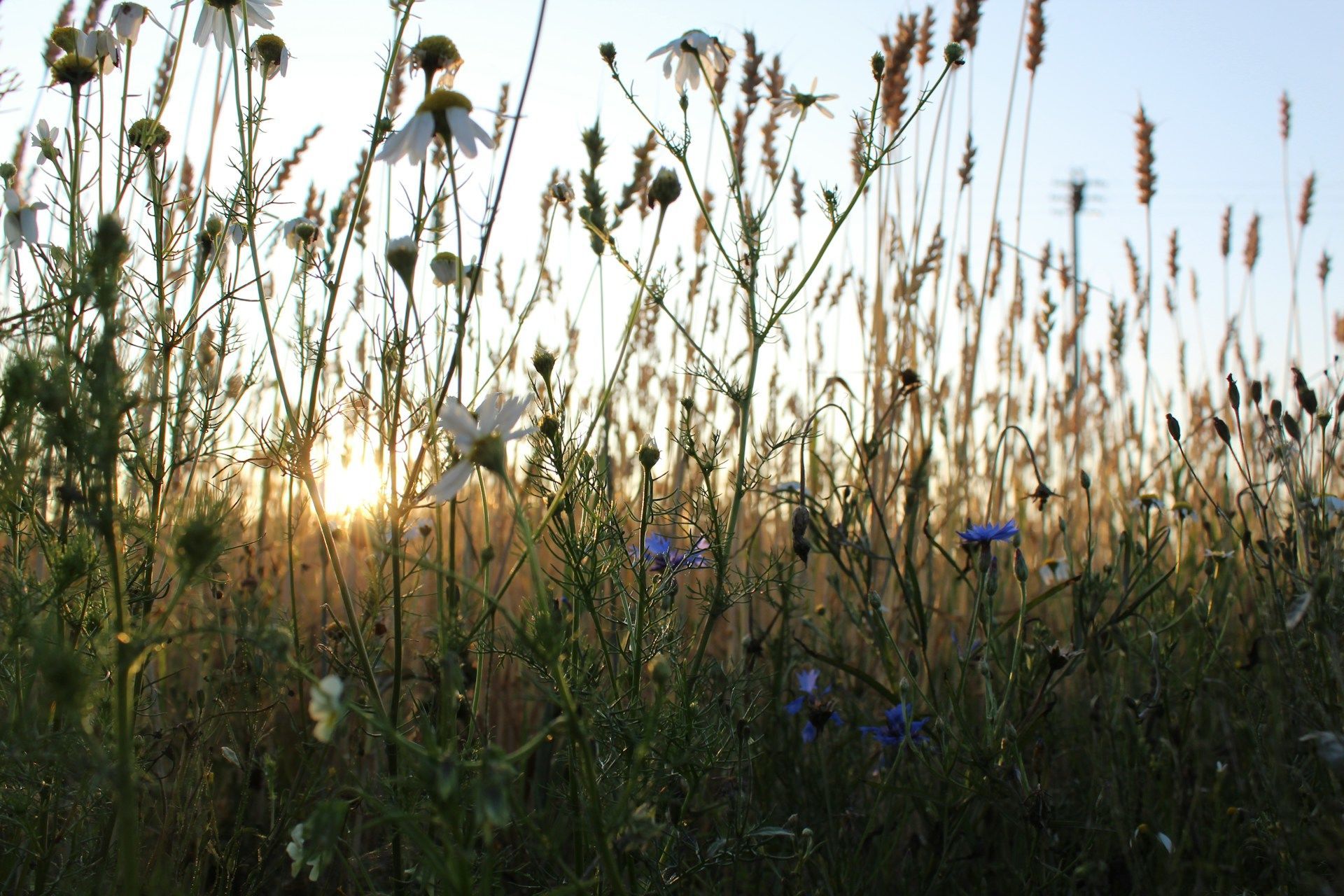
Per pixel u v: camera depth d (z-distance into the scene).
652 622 0.55
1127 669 0.66
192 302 0.53
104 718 0.49
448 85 0.54
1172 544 0.80
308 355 0.56
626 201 0.72
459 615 0.52
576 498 0.54
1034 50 0.92
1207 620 0.61
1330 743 0.48
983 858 0.59
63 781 0.47
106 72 0.55
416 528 0.62
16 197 0.51
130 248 0.47
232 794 0.64
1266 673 0.59
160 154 0.55
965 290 0.96
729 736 0.54
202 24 0.58
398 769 0.50
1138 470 0.93
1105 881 0.57
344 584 0.50
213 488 0.52
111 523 0.43
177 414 0.51
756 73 0.75
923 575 0.81
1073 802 0.63
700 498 0.58
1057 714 0.66
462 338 0.52
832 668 0.69
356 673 0.54
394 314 0.53
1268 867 0.55
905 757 0.61
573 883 0.44
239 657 0.55
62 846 0.52
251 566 0.67
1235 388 0.59
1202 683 0.61
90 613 0.50
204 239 0.56
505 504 0.76
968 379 0.89
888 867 0.60
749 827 0.54
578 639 0.53
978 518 0.87
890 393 0.82
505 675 0.71
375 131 0.52
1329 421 0.58
